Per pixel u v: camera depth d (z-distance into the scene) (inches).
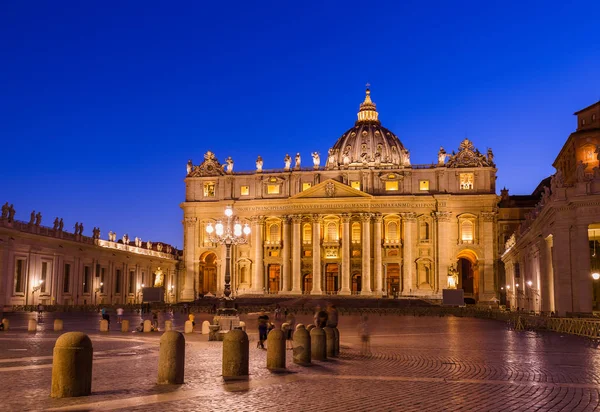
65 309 3442.4
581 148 3363.7
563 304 1934.1
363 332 1161.4
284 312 3058.6
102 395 660.1
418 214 4783.5
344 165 4987.7
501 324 2395.4
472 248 4702.3
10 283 3353.8
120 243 5054.1
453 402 646.5
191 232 5108.3
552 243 2250.2
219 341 1440.7
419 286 4731.8
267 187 5044.3
